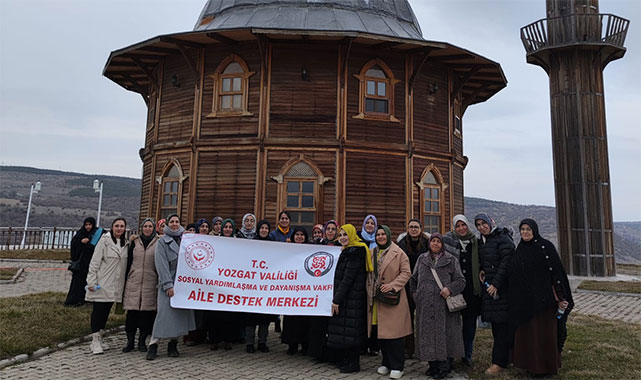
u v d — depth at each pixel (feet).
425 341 19.10
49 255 70.85
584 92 57.98
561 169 58.23
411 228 22.40
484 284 20.18
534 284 19.16
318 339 21.40
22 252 72.69
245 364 20.88
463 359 21.34
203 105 45.37
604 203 56.85
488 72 51.83
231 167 43.55
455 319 19.72
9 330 23.52
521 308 19.20
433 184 48.24
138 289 21.89
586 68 58.39
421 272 19.98
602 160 57.41
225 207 43.14
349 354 20.08
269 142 42.70
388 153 44.91
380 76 45.93
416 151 46.34
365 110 44.88
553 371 18.88
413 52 45.73
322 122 43.50
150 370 19.58
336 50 44.34
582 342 24.57
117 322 27.73
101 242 22.25
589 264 55.52
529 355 18.95
